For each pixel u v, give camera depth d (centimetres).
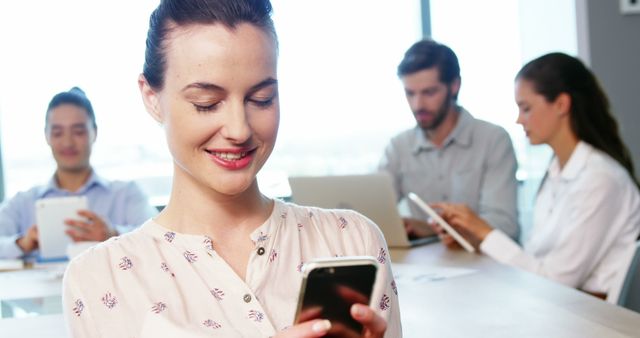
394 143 356
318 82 401
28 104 379
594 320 175
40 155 388
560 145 261
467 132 334
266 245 116
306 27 396
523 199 429
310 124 402
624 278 209
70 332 111
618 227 245
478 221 267
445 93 322
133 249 115
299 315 96
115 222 327
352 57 402
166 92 108
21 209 325
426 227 310
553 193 269
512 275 227
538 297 198
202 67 103
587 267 246
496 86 424
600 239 244
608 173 247
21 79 376
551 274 246
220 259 113
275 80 108
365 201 286
